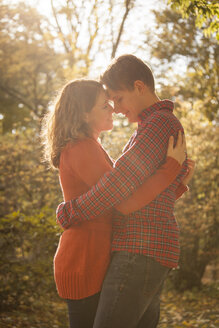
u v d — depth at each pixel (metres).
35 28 11.23
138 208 1.61
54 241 5.04
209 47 7.47
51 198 6.72
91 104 1.82
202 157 7.63
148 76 1.83
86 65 9.12
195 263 7.95
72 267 1.71
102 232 1.73
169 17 8.12
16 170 6.79
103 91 1.86
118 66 1.80
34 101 13.91
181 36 7.88
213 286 7.93
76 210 1.68
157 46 8.30
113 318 1.61
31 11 10.93
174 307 6.73
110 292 1.63
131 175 1.60
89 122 1.85
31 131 7.62
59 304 5.77
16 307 5.01
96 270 1.70
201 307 6.53
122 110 1.87
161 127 1.69
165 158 1.71
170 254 1.66
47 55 11.19
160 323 5.73
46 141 2.04
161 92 7.80
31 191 6.80
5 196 6.80
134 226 1.65
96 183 1.72
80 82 1.85
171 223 1.70
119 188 1.59
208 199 7.52
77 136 1.78
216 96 7.37
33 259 5.43
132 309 1.62
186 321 5.66
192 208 7.55
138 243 1.63
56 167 1.92
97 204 1.62
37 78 13.48
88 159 1.73
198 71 7.52
